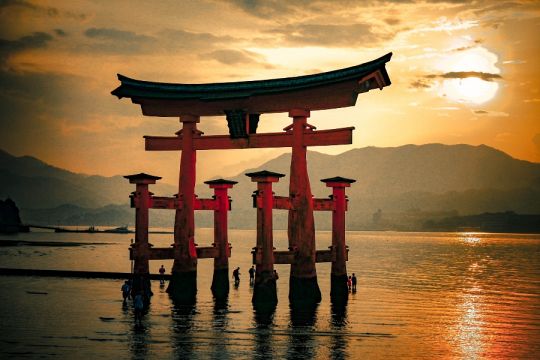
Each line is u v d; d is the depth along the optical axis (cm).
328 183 5428
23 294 5859
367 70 4647
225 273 5756
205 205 5594
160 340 3838
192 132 5422
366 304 5559
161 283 6278
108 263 11625
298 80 4978
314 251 5131
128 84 5553
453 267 12231
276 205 4956
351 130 4772
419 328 4484
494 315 5284
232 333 4081
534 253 19125
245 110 5150
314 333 4147
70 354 3459
